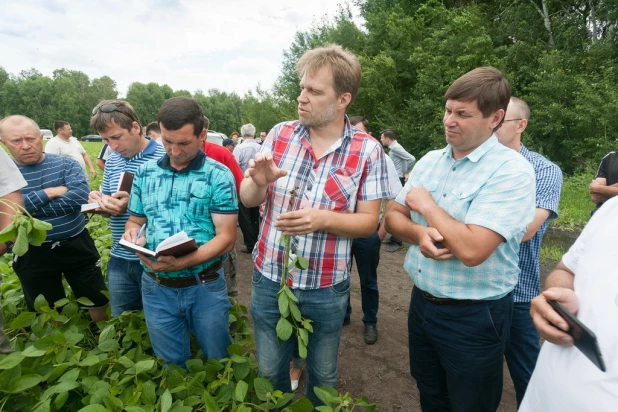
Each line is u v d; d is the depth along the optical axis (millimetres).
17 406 1909
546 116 11289
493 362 1759
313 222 1661
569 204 8148
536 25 13719
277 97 25453
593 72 11391
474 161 1704
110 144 2584
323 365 2021
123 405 1876
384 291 4605
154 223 2066
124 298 2711
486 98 1580
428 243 1639
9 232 1763
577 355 1119
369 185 1857
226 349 2250
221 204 2064
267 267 1929
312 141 1855
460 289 1709
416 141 14398
